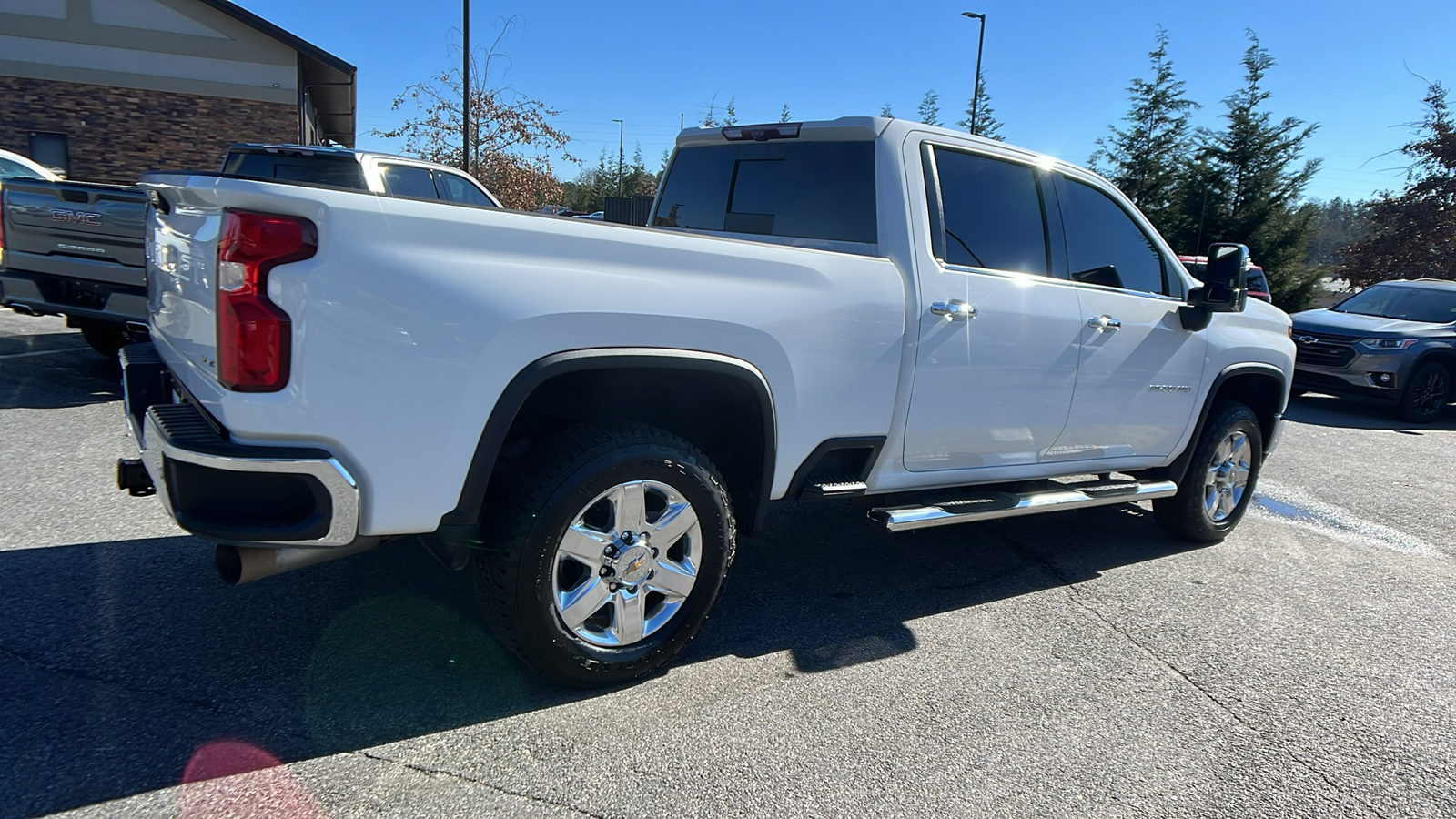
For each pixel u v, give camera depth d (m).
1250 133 29.75
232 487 2.30
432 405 2.42
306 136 21.44
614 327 2.66
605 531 2.83
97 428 5.82
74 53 18.03
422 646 3.18
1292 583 4.57
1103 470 4.52
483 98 22.23
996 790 2.58
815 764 2.64
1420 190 22.44
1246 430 5.12
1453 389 11.21
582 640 2.85
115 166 18.72
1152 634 3.79
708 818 2.37
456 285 2.40
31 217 6.49
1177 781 2.69
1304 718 3.13
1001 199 3.92
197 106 18.94
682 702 2.96
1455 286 11.83
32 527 4.10
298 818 2.25
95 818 2.20
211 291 2.33
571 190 45.31
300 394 2.27
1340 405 12.06
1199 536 5.11
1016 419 3.93
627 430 2.86
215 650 3.08
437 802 2.36
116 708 2.68
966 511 3.75
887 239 3.50
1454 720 3.19
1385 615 4.18
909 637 3.61
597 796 2.43
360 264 2.28
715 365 2.88
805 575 4.26
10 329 9.37
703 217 4.35
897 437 3.54
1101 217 4.40
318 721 2.69
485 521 2.72
